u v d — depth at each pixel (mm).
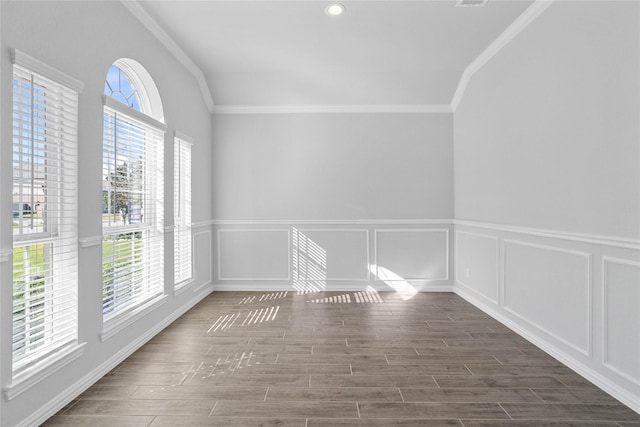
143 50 3127
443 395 2266
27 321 1967
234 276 5090
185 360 2785
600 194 2332
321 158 5031
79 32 2283
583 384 2400
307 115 5004
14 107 1996
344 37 3664
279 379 2475
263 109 4984
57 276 2209
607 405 2150
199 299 4527
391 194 5039
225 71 4520
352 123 5004
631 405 2113
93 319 2430
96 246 2473
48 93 2090
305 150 5031
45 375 1974
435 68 4465
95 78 2451
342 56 4117
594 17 2379
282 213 5066
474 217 4348
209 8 3100
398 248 5043
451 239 5000
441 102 4957
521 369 2623
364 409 2109
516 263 3381
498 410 2102
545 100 2924
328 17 3273
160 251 3469
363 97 4910
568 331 2668
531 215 3121
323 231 5055
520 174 3299
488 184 3965
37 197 2074
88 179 2379
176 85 3844
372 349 2996
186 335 3328
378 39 3711
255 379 2475
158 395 2262
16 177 1932
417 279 5039
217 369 2627
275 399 2217
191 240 4250
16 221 1915
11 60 1767
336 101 4953
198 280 4500
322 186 5047
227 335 3326
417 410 2100
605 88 2287
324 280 5074
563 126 2699
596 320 2391
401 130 5008
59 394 2107
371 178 5035
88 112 2375
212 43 3770
